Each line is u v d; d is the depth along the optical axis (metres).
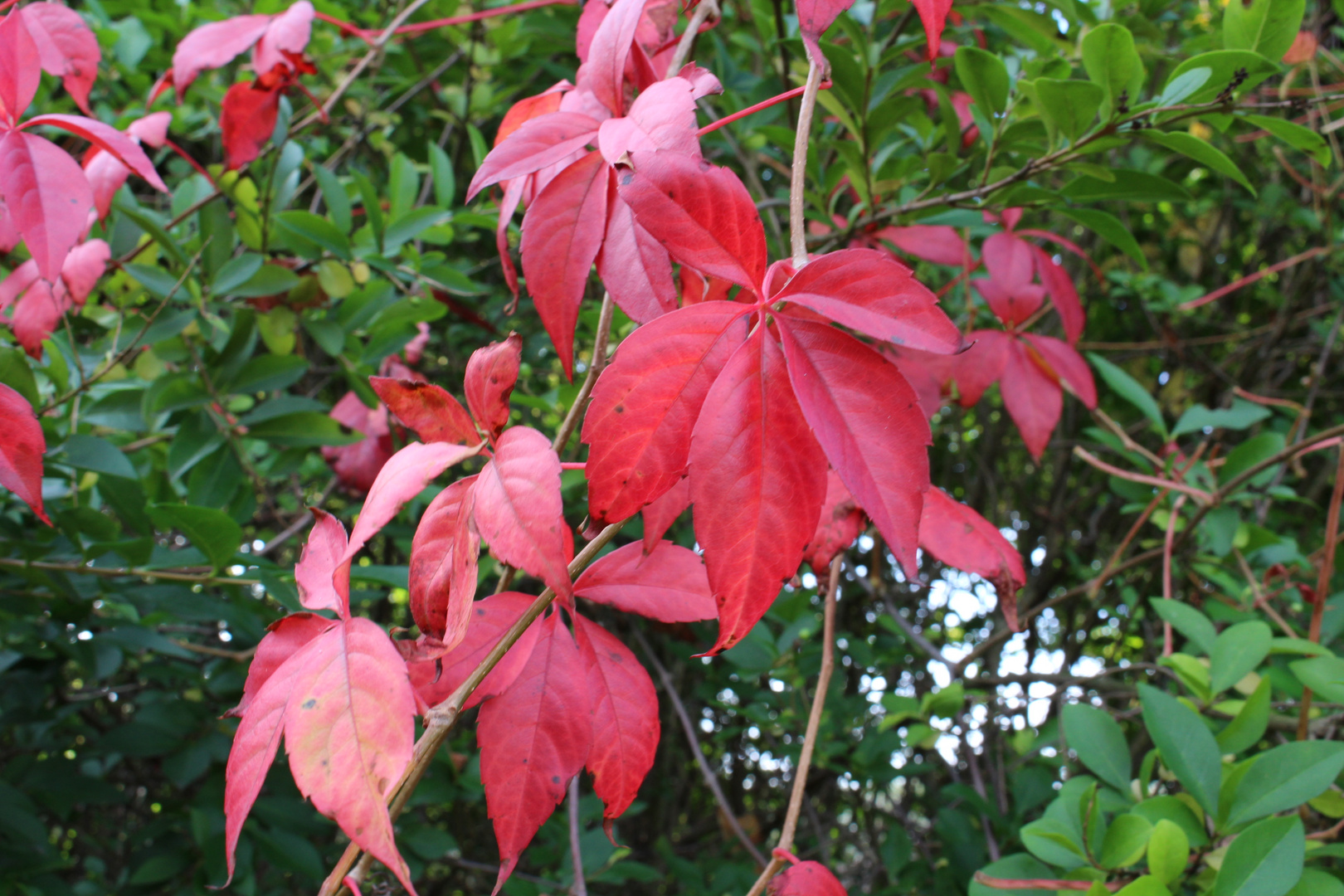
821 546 0.61
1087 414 2.27
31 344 0.79
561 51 1.69
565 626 0.53
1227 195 1.99
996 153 0.86
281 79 0.87
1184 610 0.82
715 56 1.37
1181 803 0.66
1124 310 2.25
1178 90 0.70
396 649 0.44
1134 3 1.13
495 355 0.45
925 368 0.89
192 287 1.04
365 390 1.17
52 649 1.22
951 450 2.53
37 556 0.88
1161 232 2.22
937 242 0.97
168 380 1.01
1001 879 0.66
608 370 0.43
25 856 1.33
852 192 1.19
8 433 0.54
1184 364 2.10
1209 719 0.84
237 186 1.12
